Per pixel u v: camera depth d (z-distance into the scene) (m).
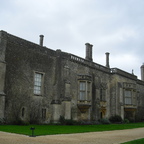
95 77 31.28
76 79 27.97
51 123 23.69
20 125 19.41
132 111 35.94
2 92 19.11
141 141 12.38
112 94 34.12
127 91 35.94
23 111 21.42
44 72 24.20
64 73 26.25
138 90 43.00
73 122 24.36
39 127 18.33
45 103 23.86
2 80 19.28
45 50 24.80
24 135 12.53
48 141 10.81
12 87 20.64
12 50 21.16
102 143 11.16
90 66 30.53
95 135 14.67
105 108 32.59
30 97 22.33
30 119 22.03
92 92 30.30
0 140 10.26
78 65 28.66
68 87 25.94
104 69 33.66
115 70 34.69
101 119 29.75
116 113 33.28
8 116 19.95
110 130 19.52
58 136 13.09
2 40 20.03
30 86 22.48
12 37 21.38
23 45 22.38
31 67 22.84
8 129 14.77
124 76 36.56
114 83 34.22
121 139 13.26
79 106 27.44
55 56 25.94
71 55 27.97
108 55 36.72
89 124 26.19
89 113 29.09
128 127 23.73
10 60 20.81
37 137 12.06
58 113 24.52
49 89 24.58
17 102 20.92
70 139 11.98
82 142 11.12
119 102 33.62
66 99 25.23
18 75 21.39
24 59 22.23
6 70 20.31
